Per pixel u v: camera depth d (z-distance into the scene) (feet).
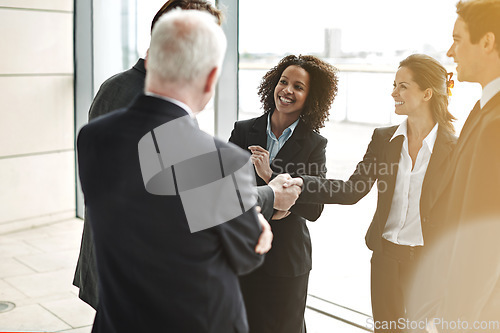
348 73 10.78
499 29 6.09
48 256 16.20
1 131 17.94
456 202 6.38
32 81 18.47
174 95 5.02
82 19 18.84
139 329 5.07
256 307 8.37
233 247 5.13
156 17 7.42
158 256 4.94
